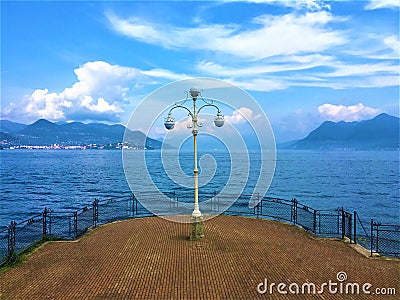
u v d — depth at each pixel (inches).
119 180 2003.0
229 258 404.8
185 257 406.9
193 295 304.8
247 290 316.2
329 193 1540.4
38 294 308.7
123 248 449.4
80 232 595.5
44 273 362.9
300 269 373.7
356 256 426.9
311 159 4862.2
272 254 424.5
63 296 303.6
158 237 502.6
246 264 385.1
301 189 1657.2
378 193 1557.6
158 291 312.5
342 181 2023.9
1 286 329.1
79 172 2578.7
